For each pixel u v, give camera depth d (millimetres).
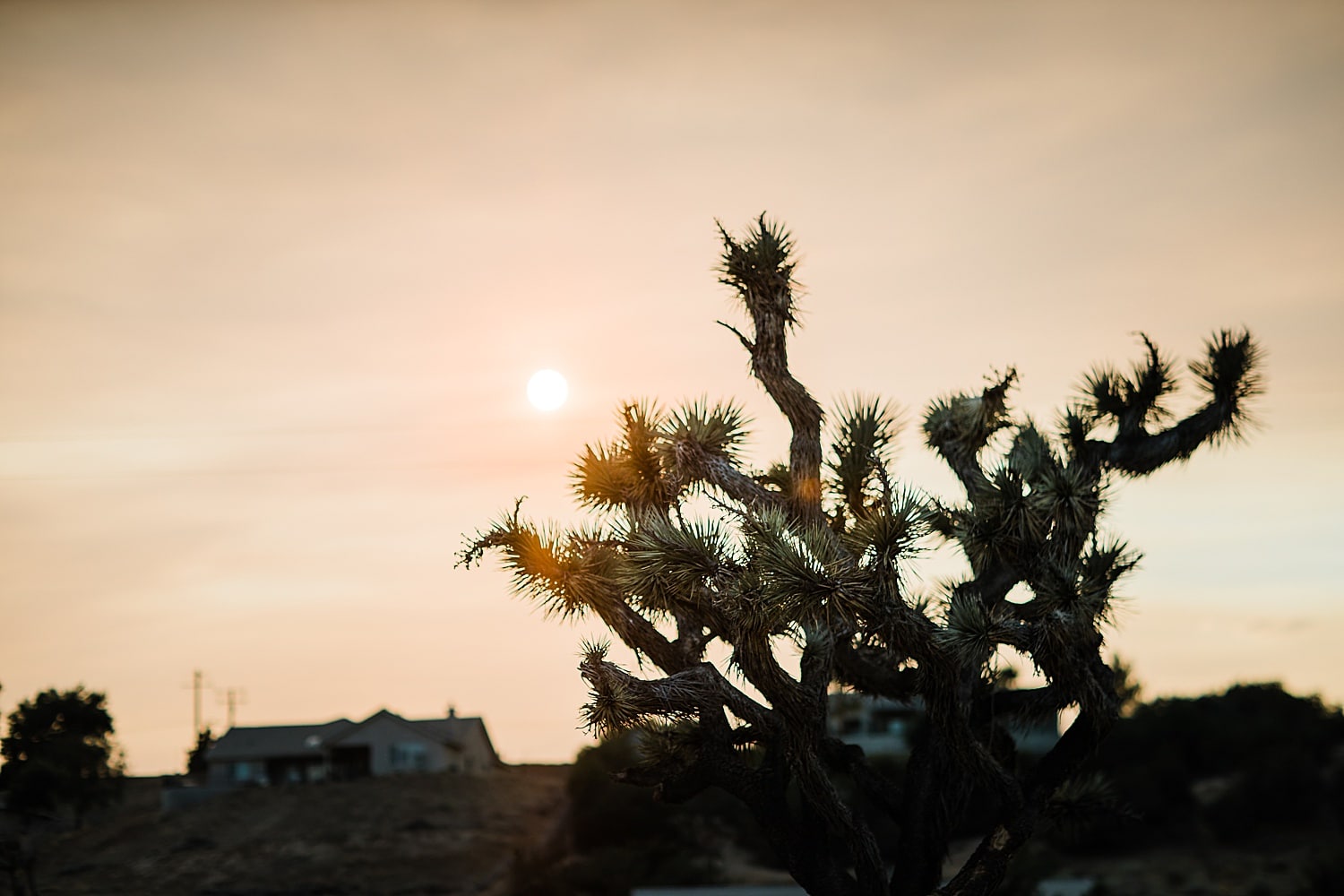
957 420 13008
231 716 97062
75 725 64188
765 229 12078
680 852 50469
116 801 69625
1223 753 67438
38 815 51812
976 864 11141
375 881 51219
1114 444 12820
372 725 84125
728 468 11891
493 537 11617
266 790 75812
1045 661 10750
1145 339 12977
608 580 11430
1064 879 44688
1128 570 11852
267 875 53219
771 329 11875
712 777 11469
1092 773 13234
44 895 47875
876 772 12016
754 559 10570
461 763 87812
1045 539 11250
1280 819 58562
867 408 12664
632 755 55562
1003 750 12531
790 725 10742
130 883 51844
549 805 69562
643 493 11977
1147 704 73000
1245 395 12977
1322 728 70000
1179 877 51500
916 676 10961
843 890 11453
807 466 11773
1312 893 46938
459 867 53750
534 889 45969
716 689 11031
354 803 69812
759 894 38750
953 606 10852
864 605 10172
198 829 64125
